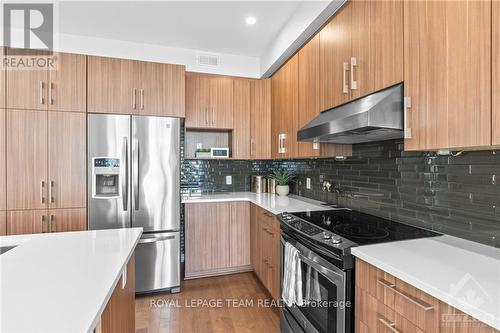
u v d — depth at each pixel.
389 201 1.83
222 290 2.70
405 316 0.96
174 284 2.64
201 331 2.02
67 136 2.37
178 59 3.17
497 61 0.86
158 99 2.63
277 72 3.00
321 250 1.39
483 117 0.90
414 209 1.63
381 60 1.40
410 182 1.66
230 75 3.34
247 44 3.06
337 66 1.81
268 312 2.29
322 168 2.68
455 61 1.00
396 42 1.30
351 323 1.25
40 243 1.28
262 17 2.47
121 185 2.47
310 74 2.19
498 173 1.19
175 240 2.65
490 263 1.04
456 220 1.38
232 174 3.58
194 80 3.10
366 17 1.53
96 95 2.45
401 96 1.29
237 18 2.49
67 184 2.37
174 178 2.65
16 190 2.25
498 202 1.19
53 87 2.35
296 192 3.24
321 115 1.95
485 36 0.90
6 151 2.23
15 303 0.75
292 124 2.56
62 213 2.36
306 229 1.61
